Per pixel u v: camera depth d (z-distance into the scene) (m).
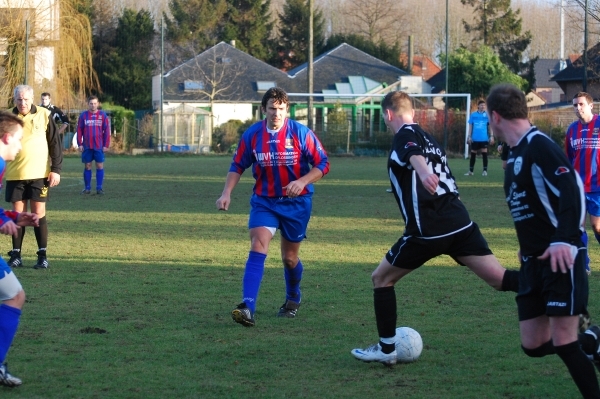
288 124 9.33
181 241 15.82
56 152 12.59
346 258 13.91
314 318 9.43
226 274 12.25
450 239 7.26
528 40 91.25
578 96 12.25
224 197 9.28
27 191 12.56
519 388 6.80
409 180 7.24
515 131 6.01
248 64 81.75
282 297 10.69
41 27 49.34
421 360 7.67
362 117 57.84
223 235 16.75
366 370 7.33
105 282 11.47
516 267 13.11
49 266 12.83
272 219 9.28
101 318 9.23
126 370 7.22
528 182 5.88
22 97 12.25
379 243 15.75
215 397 6.48
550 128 51.22
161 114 55.91
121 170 38.66
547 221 5.85
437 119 53.75
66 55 51.47
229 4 98.56
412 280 11.84
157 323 9.06
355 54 83.81
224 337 8.47
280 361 7.59
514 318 9.41
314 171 9.21
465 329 8.88
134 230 17.42
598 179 12.16
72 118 53.19
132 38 84.38
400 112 7.51
